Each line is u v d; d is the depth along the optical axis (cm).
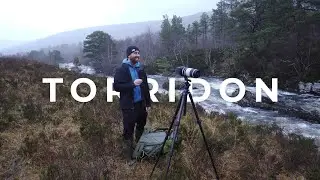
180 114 313
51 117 544
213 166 324
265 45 2445
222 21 4572
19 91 748
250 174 344
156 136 391
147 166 351
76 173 306
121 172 330
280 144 479
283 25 2394
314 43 2181
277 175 358
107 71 4497
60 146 404
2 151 387
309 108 1209
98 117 541
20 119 516
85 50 5516
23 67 1198
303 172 371
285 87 1955
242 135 483
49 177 304
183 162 347
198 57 3544
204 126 491
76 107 632
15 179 318
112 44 5634
